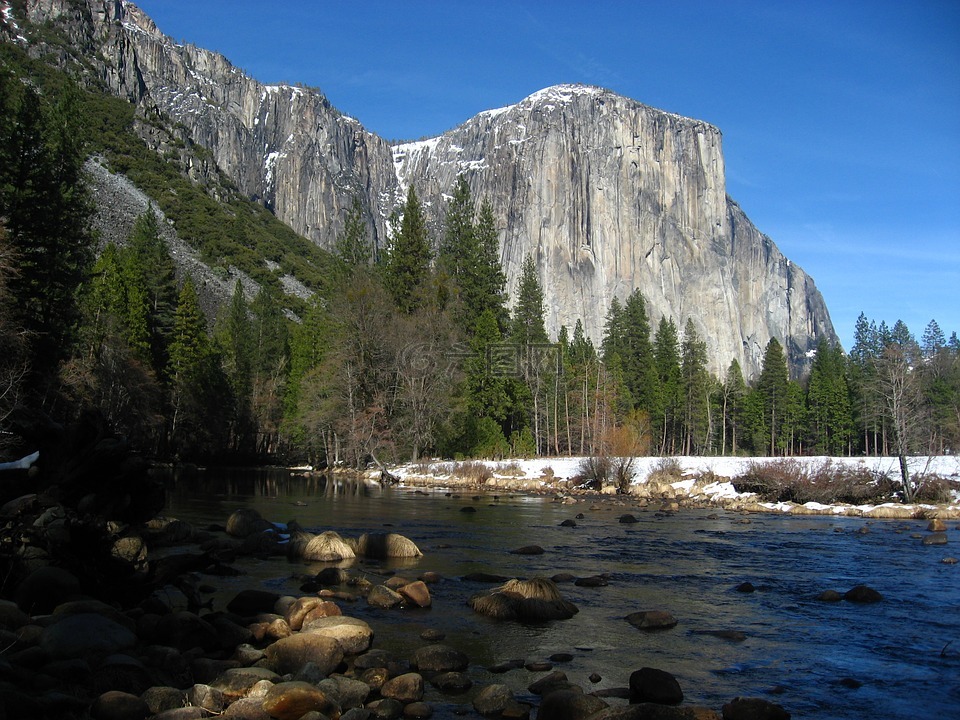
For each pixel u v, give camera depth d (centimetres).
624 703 748
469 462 4722
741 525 2427
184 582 1088
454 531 2106
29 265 3556
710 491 3581
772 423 9594
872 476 3288
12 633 763
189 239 14650
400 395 5150
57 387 3803
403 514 2542
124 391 4966
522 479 4428
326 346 5741
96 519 1077
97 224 11544
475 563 1573
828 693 796
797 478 3272
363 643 901
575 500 3412
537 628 1047
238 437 7475
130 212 13225
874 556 1762
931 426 4725
